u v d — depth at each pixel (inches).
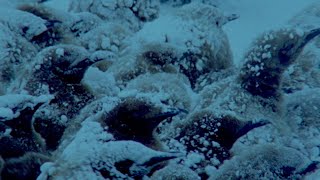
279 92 266.2
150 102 200.4
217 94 266.5
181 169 180.4
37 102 212.7
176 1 460.4
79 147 170.4
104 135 177.6
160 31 307.4
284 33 264.2
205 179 203.9
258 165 185.8
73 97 252.4
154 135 202.5
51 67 255.8
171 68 291.4
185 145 218.2
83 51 259.4
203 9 318.0
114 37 332.8
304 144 247.3
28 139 208.5
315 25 288.2
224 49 316.2
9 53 287.3
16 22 303.0
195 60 302.5
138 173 167.2
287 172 184.7
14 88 259.0
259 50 265.4
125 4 380.5
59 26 320.5
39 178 168.4
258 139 237.9
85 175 163.6
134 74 284.2
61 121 244.1
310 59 295.1
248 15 456.4
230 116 222.5
